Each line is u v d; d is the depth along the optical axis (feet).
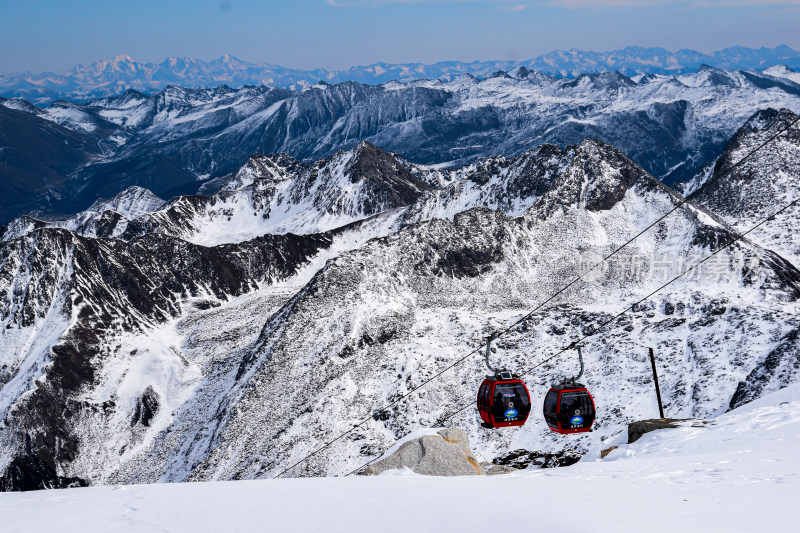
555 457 116.26
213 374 574.56
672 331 451.12
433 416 409.49
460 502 61.87
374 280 549.54
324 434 406.21
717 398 350.84
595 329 482.69
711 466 76.59
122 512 68.64
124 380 582.35
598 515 53.52
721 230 617.62
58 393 549.13
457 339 488.02
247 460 408.05
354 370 460.14
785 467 71.92
